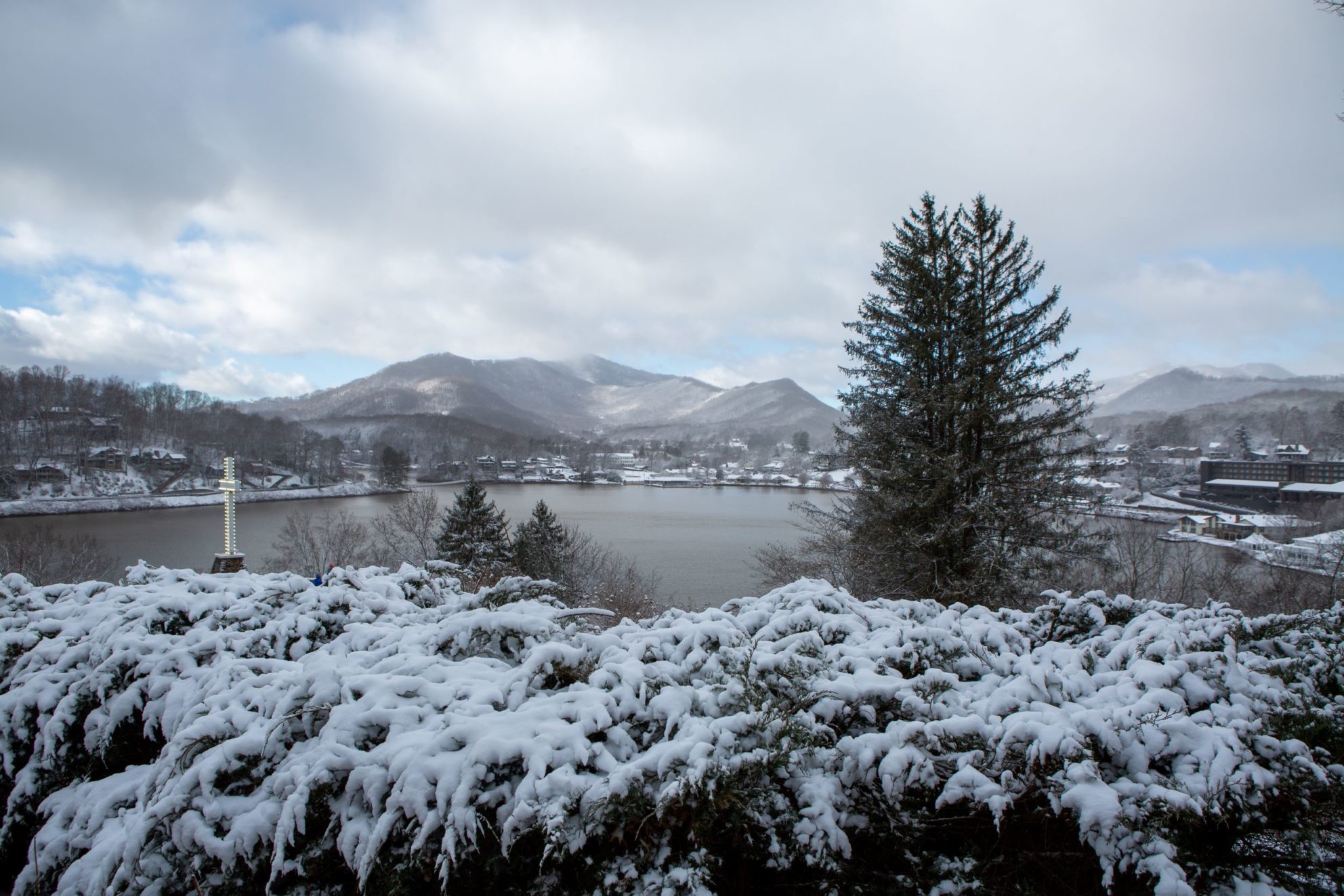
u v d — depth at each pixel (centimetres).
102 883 273
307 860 262
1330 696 339
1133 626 375
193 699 348
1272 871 258
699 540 5062
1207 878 254
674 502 8962
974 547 1362
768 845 256
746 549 4547
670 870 242
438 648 368
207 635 398
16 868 379
